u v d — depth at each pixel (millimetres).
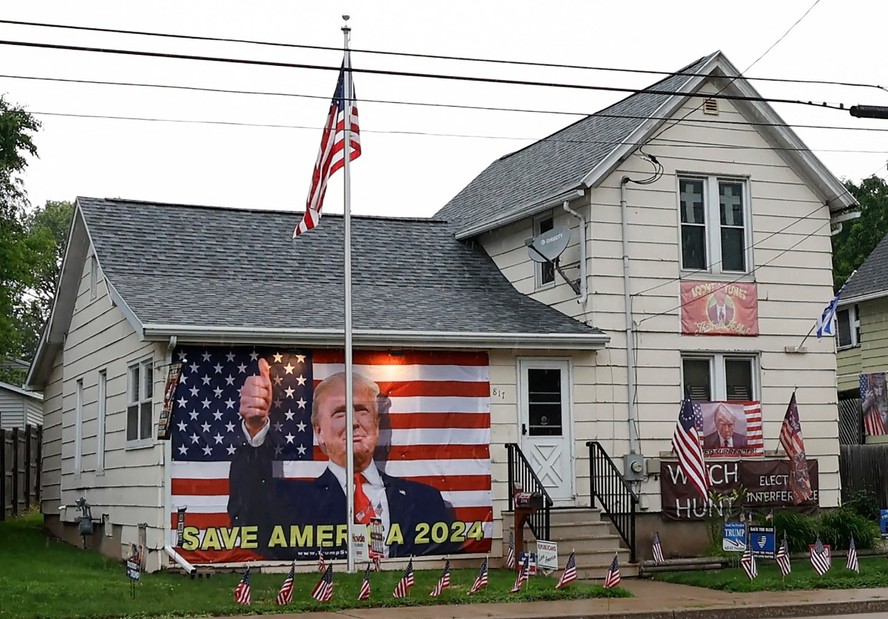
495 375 19406
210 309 18109
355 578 16422
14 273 29094
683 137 21094
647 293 20516
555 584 15867
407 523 18469
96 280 22172
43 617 12836
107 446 20719
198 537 17156
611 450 19953
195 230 21406
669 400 20484
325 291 20172
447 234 23734
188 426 17344
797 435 20203
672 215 20891
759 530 16797
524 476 19016
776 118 21562
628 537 19109
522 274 22141
